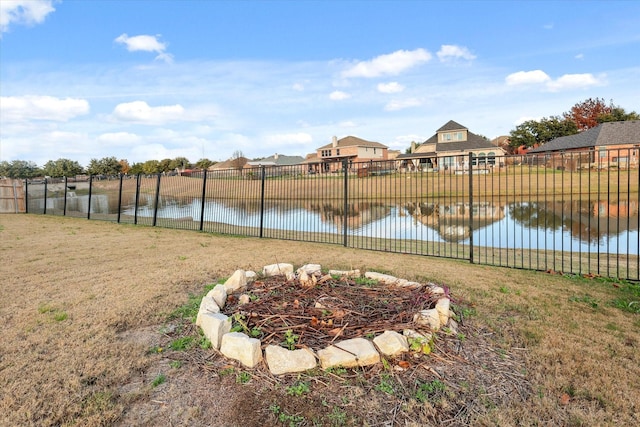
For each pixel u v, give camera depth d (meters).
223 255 5.86
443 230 10.82
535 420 1.75
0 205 16.11
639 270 4.61
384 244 7.59
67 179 14.62
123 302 3.49
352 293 3.28
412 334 2.47
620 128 29.20
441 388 2.02
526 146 45.94
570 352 2.42
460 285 4.00
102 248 6.60
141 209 14.95
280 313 2.85
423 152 40.66
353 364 2.21
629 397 1.92
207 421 1.79
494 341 2.60
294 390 2.00
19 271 4.77
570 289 3.92
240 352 2.30
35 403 1.89
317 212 14.10
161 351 2.51
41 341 2.63
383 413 1.82
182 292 3.84
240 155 56.38
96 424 1.75
